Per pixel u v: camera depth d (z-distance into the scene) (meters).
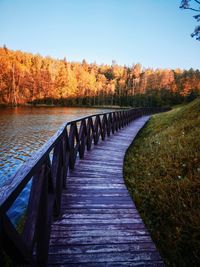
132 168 6.45
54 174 3.12
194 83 77.69
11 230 1.32
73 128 5.61
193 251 2.99
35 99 70.69
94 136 8.57
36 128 22.89
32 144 15.64
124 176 5.86
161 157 6.36
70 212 3.57
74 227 3.16
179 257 3.00
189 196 4.05
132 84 96.44
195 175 4.60
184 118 10.87
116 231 3.12
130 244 2.85
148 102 80.69
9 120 29.09
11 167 10.72
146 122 19.20
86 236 2.97
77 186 4.63
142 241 2.92
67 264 2.47
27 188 8.27
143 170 6.11
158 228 3.63
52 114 40.56
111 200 4.07
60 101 77.25
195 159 5.20
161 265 2.52
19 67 71.50
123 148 8.42
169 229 3.54
